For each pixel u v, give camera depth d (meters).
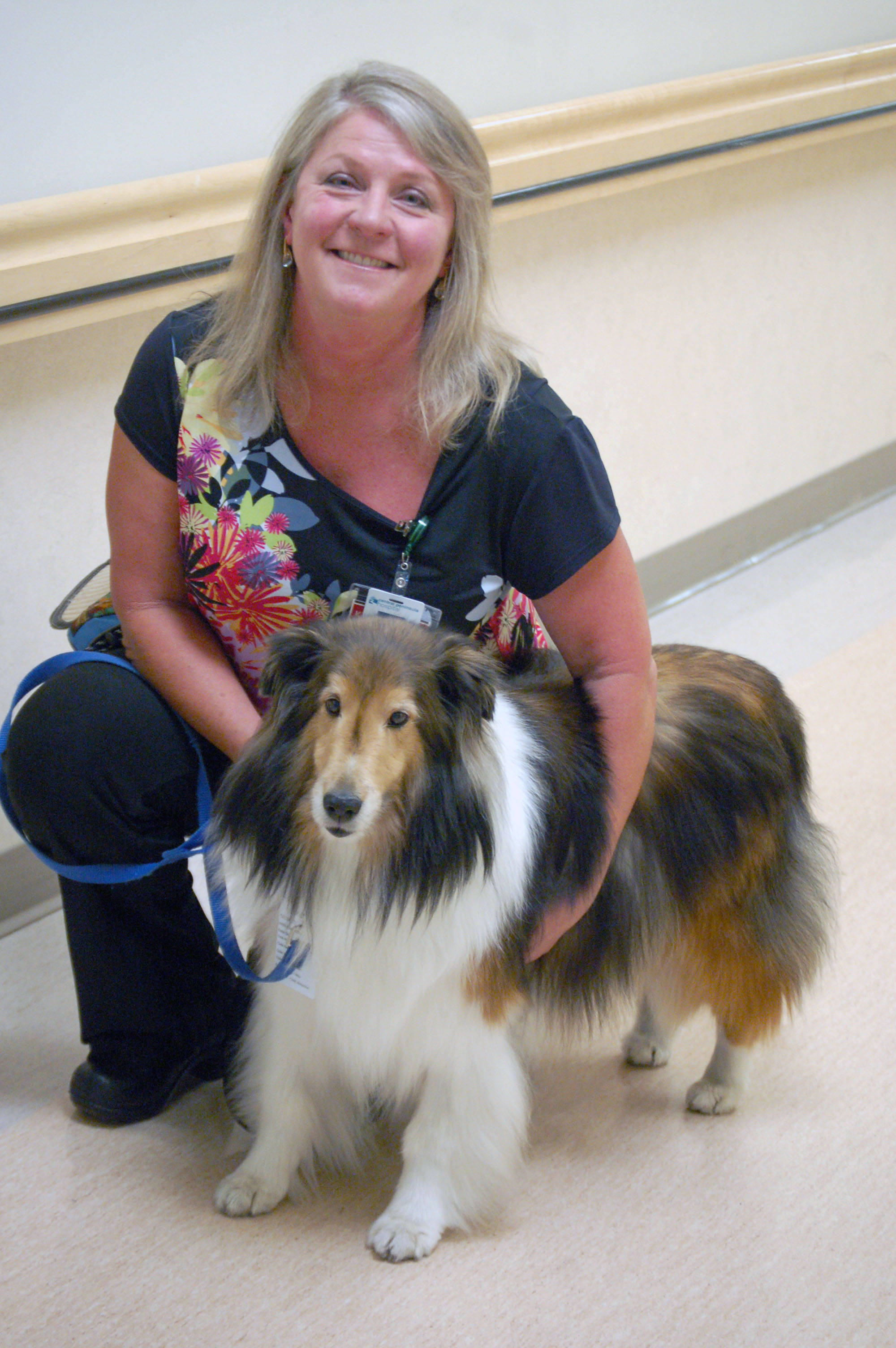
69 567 2.84
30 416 2.64
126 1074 2.14
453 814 1.66
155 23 2.62
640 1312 1.78
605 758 1.87
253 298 1.82
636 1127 2.18
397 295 1.69
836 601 4.34
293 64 2.91
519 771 1.79
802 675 3.82
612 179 3.46
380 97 1.67
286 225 1.79
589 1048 2.41
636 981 2.13
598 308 3.75
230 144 2.85
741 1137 2.16
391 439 1.83
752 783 2.07
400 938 1.72
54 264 2.46
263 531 1.88
